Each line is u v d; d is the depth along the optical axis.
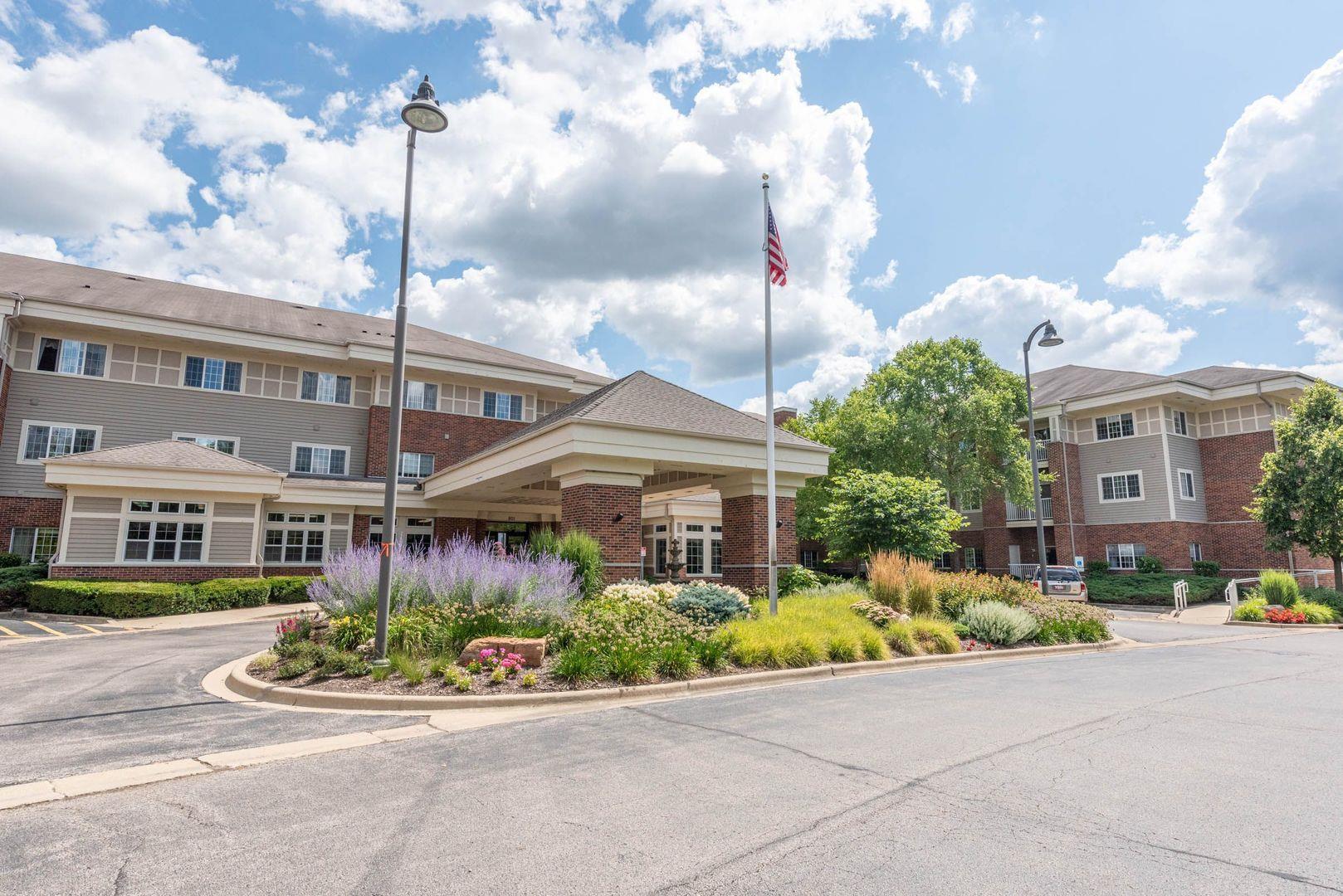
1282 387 35.53
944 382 35.22
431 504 31.84
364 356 32.78
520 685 9.66
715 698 9.66
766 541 21.98
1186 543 36.97
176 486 23.72
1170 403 38.38
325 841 4.69
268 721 8.16
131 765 6.41
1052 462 41.16
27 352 27.94
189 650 13.91
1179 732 7.67
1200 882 4.05
